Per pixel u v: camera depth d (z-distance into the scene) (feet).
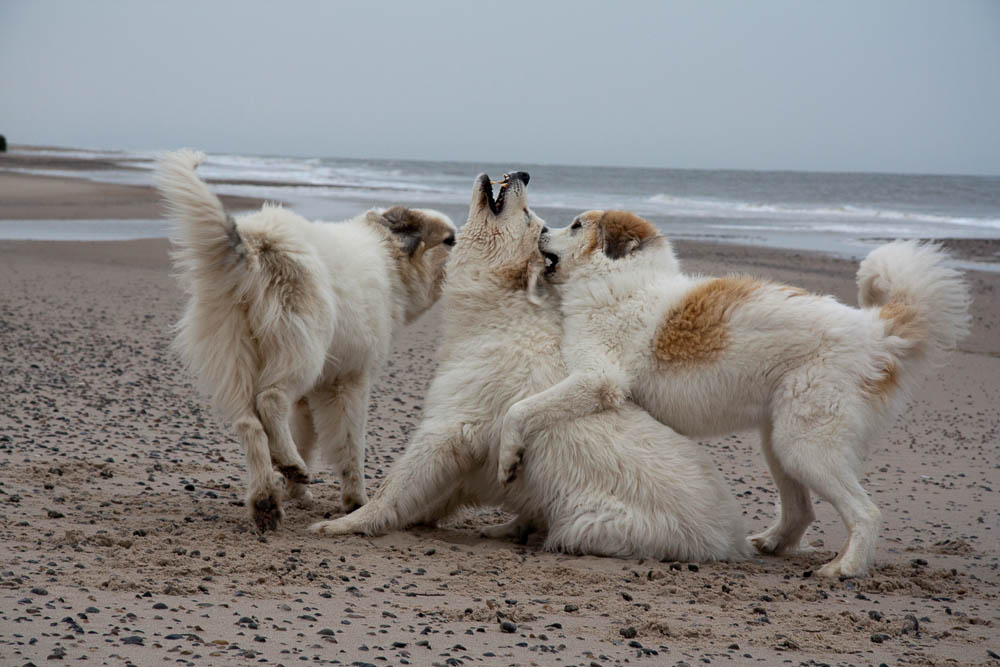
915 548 18.83
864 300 18.52
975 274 68.80
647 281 18.01
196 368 16.47
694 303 17.37
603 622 12.85
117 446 23.15
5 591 12.00
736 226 115.96
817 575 16.14
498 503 18.44
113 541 14.98
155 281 55.42
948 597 15.31
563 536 16.93
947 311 17.08
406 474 17.48
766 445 17.97
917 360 17.11
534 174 390.21
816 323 16.48
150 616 11.54
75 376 31.53
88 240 73.46
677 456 16.92
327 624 11.90
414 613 12.71
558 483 17.06
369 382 19.20
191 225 15.61
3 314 42.65
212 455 23.34
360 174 273.95
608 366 17.30
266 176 210.79
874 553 16.28
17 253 64.08
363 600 13.12
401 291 20.24
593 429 16.98
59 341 37.52
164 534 15.88
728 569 16.55
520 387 17.56
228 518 17.44
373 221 20.15
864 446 16.63
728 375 16.90
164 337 40.09
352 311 17.97
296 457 16.35
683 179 336.08
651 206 160.45
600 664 11.13
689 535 16.69
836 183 311.47
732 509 17.35
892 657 12.03
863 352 16.37
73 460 21.07
